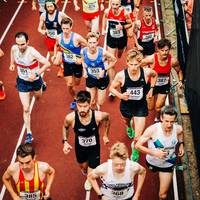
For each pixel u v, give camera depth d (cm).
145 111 1105
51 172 862
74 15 2131
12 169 816
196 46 1215
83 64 1212
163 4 2216
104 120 945
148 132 900
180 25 1617
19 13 2166
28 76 1174
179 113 1415
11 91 1542
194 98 1262
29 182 825
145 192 1108
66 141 974
